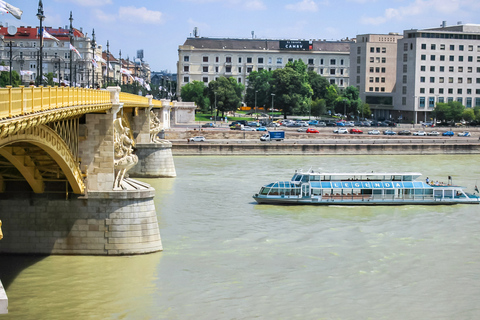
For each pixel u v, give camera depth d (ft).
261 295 168.35
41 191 191.11
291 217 269.03
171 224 244.83
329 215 277.03
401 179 319.06
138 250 195.42
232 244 217.15
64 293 164.76
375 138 633.20
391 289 176.65
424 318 157.28
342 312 159.02
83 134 194.18
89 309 155.53
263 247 215.10
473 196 319.88
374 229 249.14
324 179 314.14
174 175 382.01
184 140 567.18
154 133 391.04
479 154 572.10
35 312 152.76
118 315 152.56
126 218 193.16
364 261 202.18
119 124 199.00
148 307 157.69
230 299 164.66
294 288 174.60
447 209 300.61
